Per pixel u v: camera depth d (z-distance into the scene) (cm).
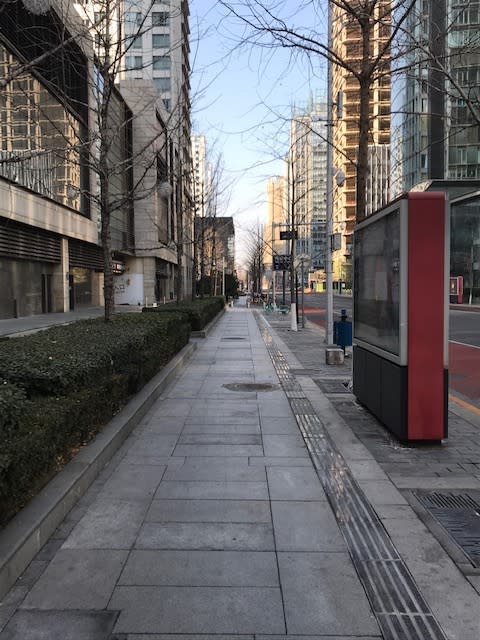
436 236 555
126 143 3014
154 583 304
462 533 367
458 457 535
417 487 454
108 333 812
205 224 4012
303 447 566
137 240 4712
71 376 510
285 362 1214
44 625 267
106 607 281
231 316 3256
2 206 2162
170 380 941
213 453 545
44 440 393
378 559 331
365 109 816
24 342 693
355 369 789
